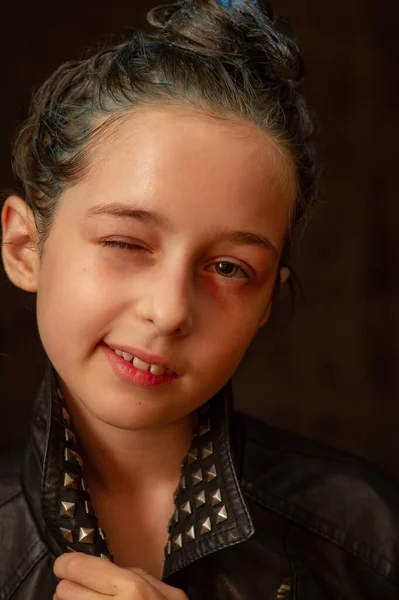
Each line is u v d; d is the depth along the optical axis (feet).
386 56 16.48
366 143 16.24
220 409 4.21
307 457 4.94
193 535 4.11
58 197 3.89
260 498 4.71
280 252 4.04
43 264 3.93
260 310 3.96
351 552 4.68
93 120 3.88
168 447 4.33
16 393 14.65
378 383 15.67
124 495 4.36
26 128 4.48
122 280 3.67
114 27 16.01
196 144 3.62
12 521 4.33
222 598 4.30
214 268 3.79
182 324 3.61
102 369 3.74
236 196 3.65
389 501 4.86
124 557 4.28
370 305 15.85
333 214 15.97
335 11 16.44
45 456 4.05
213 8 4.22
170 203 3.57
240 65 4.01
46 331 3.86
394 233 16.06
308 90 16.25
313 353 15.67
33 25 15.74
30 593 4.16
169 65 3.84
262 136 3.76
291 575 4.45
